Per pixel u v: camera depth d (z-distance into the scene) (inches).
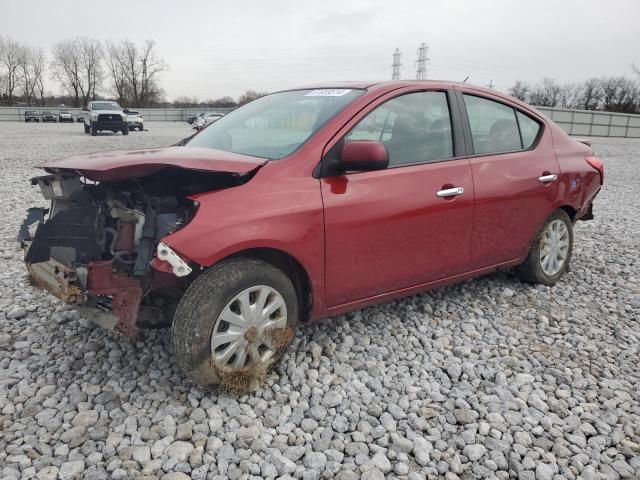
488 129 158.4
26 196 334.3
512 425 106.0
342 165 118.0
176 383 116.5
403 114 136.7
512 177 157.6
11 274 183.0
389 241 129.2
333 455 95.5
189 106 3469.5
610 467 95.2
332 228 118.0
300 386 117.5
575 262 216.4
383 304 163.6
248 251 113.2
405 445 98.0
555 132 181.0
